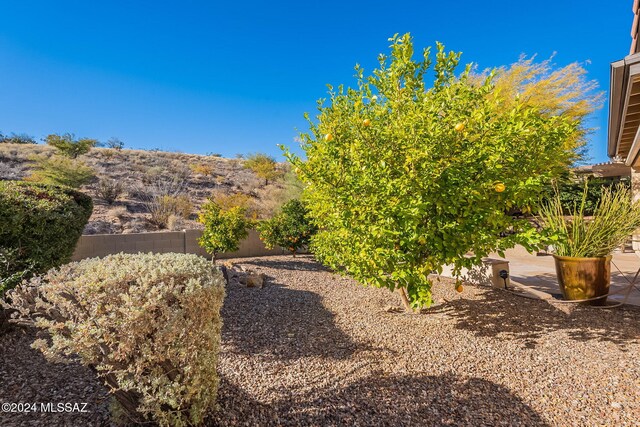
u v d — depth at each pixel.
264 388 2.68
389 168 3.77
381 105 4.21
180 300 1.91
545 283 7.02
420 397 2.60
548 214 5.43
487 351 3.48
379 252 3.72
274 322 4.38
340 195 3.89
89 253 8.80
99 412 2.20
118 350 1.77
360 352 3.46
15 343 3.27
